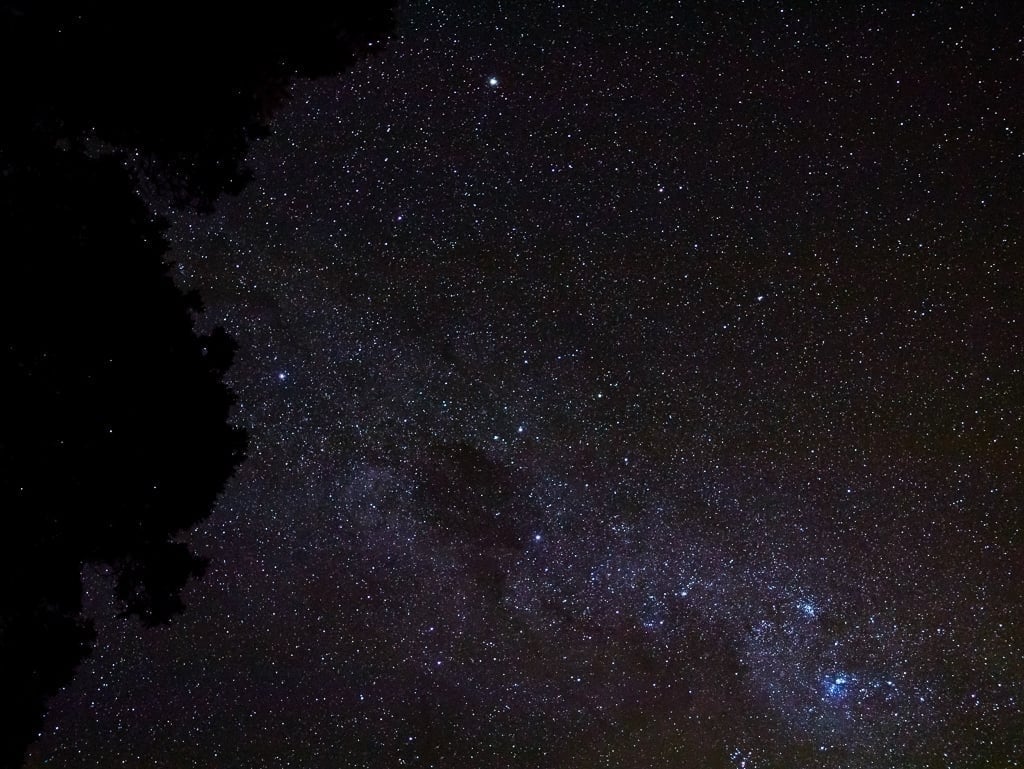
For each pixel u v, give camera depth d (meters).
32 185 2.56
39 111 2.56
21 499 2.64
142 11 2.50
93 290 2.65
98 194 2.66
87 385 2.71
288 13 2.68
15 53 2.40
